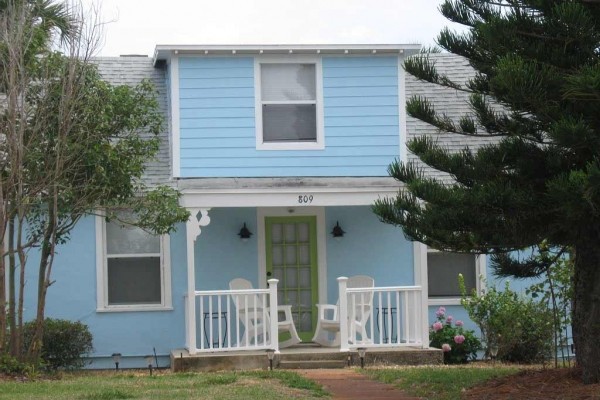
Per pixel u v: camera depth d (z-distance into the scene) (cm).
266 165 1864
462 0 1264
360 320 1855
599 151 1059
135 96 1691
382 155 1889
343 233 1964
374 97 1895
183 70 1862
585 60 1141
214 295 1878
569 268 1547
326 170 1875
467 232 1205
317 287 1953
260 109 1870
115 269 1912
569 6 1079
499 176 1193
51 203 1555
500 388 1209
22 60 1474
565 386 1184
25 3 1608
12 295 1557
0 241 1485
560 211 1117
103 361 1888
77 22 1597
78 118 1535
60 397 1192
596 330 1180
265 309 1766
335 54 1888
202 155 1853
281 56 1881
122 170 1595
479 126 1287
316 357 1731
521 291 1981
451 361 1833
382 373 1451
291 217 1962
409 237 1266
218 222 1938
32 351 1549
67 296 1891
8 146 1462
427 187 1153
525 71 1067
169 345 1908
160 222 1655
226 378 1384
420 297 1811
